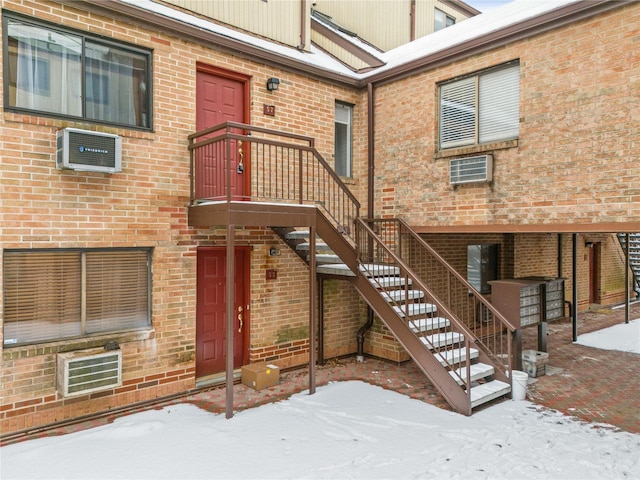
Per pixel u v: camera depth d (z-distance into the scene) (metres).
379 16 12.48
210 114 6.93
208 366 7.02
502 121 6.79
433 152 7.54
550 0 7.03
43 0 5.23
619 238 14.45
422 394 6.54
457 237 9.37
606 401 6.26
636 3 5.33
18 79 5.17
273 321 7.48
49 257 5.39
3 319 5.05
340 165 8.72
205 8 7.48
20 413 5.09
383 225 8.30
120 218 5.78
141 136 5.94
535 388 6.82
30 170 5.13
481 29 7.13
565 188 5.97
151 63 6.12
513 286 7.35
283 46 8.46
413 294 7.36
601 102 5.63
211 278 7.04
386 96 8.30
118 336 5.77
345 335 8.56
